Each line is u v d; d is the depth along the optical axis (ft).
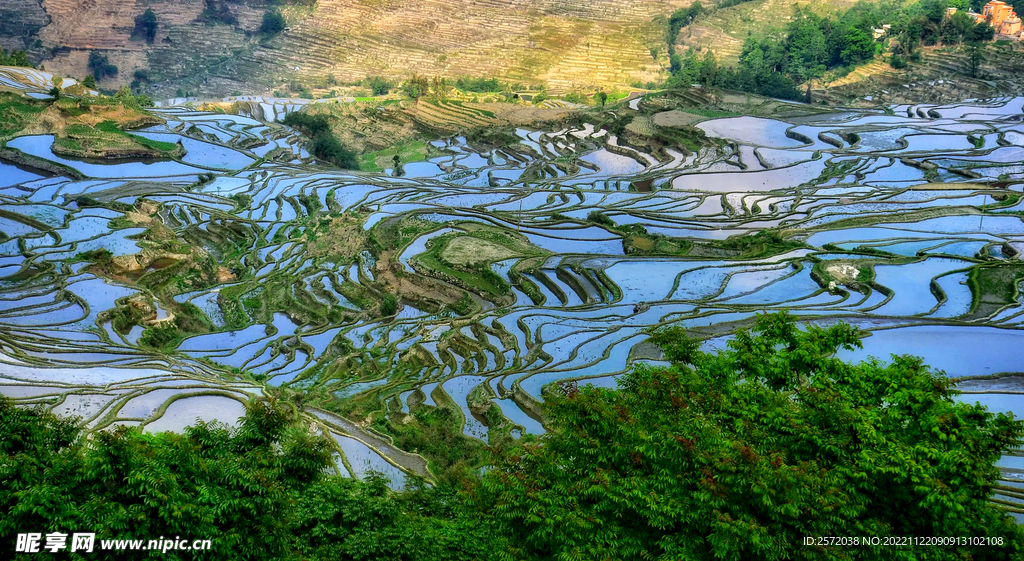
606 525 62.13
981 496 60.75
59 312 178.09
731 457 60.95
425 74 595.88
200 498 58.13
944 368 132.05
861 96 462.19
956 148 326.65
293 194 299.58
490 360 152.66
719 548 58.34
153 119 366.02
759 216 251.80
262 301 202.28
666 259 207.31
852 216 245.45
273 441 71.72
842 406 65.98
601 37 628.69
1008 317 157.07
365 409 130.52
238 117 416.67
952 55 491.72
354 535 65.98
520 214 259.80
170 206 278.46
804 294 180.34
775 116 388.37
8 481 55.01
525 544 64.18
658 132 361.71
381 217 258.57
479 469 110.01
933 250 207.62
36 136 324.80
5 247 223.51
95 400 123.44
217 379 140.05
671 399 70.23
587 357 147.23
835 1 628.28
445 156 373.40
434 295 197.57
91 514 53.88
